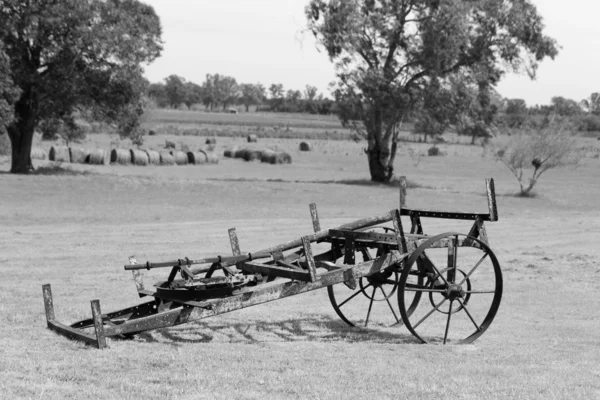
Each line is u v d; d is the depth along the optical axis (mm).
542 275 16875
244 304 8617
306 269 9883
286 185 52031
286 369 7562
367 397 6551
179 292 8953
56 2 53312
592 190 61656
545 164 56875
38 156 71688
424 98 63969
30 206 34406
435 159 100000
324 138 150875
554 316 12258
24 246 20328
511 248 22797
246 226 27734
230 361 7801
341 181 63719
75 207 34594
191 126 191750
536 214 41812
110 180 47656
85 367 7320
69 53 53719
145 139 121188
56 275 15258
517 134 59031
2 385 6492
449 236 9148
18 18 51500
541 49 64188
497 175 77188
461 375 7625
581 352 9312
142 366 7449
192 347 8516
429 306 12984
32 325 9625
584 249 22688
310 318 11117
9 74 50906
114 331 8328
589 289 15102
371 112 64125
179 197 41500
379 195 50000
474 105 66750
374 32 63156
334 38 62219
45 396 6215
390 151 72688
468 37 63750
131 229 25891
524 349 9344
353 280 8945
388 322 11141
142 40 56906
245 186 49219
